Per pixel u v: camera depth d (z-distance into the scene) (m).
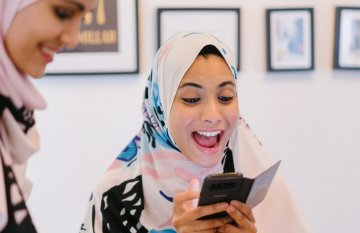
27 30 0.81
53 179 2.14
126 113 2.15
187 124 1.30
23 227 0.79
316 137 2.21
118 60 2.11
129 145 1.54
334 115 2.21
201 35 1.35
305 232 1.46
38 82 2.11
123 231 1.41
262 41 2.16
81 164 2.15
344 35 2.18
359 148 2.23
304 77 2.19
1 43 0.81
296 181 2.22
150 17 2.12
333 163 2.23
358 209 2.24
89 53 2.10
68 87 2.12
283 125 2.19
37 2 0.80
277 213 1.46
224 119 1.31
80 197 2.16
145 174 1.43
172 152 1.40
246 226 1.19
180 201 1.22
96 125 2.14
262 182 1.14
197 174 1.40
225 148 1.41
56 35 0.83
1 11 0.80
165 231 1.40
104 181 1.47
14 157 0.87
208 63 1.29
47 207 2.15
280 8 2.13
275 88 2.18
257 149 1.48
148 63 2.13
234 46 2.13
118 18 2.09
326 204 2.24
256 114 2.18
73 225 2.16
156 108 1.40
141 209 1.41
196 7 2.11
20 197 0.81
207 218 1.20
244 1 2.14
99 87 2.13
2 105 0.82
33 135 0.91
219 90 1.31
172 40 1.38
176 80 1.30
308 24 2.14
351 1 2.18
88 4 0.85
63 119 2.13
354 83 2.21
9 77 0.82
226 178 1.08
